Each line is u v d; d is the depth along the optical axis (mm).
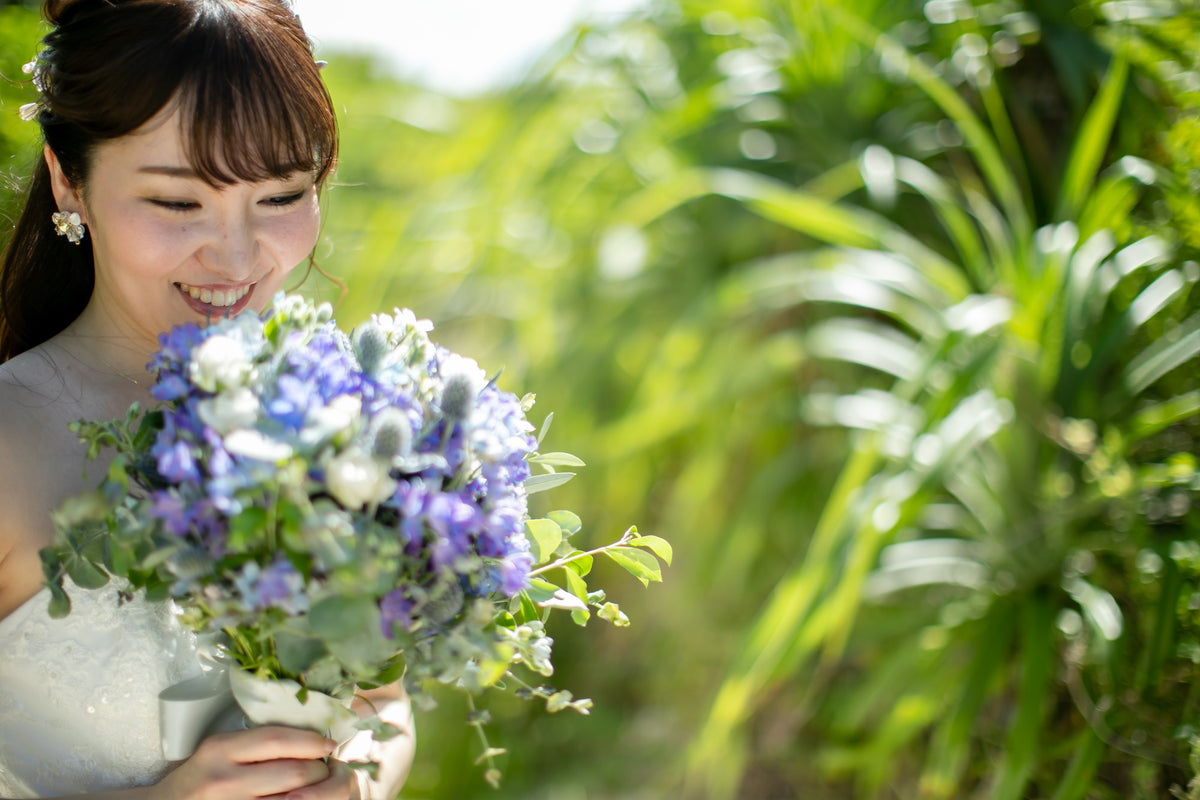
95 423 842
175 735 952
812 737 2215
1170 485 1593
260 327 851
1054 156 2238
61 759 984
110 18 917
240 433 713
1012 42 2236
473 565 784
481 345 2756
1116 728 1505
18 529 962
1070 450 1744
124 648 983
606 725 2533
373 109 3529
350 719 891
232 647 897
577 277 2580
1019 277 1807
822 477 2270
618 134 2686
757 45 2492
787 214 2004
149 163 930
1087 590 1654
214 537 753
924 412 1652
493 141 2805
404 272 2840
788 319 2449
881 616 2037
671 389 2258
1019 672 1818
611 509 2553
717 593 2416
